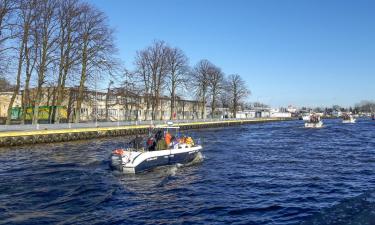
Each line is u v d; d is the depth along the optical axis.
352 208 13.35
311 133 72.38
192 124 89.31
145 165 24.77
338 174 24.61
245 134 70.06
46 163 28.38
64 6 51.56
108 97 84.94
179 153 28.14
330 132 75.19
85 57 54.72
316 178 23.16
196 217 15.08
